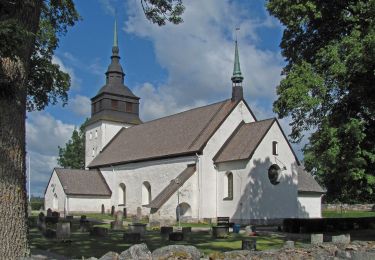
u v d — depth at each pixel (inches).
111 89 2456.9
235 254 441.1
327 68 904.9
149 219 1550.2
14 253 434.0
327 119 908.6
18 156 450.9
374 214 2153.1
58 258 649.0
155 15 631.2
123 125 2464.3
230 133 1695.4
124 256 418.9
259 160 1517.0
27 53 472.1
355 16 912.3
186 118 1946.4
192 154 1638.8
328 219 1234.0
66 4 757.9
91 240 925.8
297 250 474.6
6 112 447.8
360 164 880.3
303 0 935.7
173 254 410.6
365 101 888.9
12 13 460.4
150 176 1849.2
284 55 1055.0
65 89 984.9
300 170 1843.0
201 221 1576.0
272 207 1524.4
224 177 1595.7
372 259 446.3
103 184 2170.3
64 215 2018.9
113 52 2513.5
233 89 1764.3
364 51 789.9
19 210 444.5
